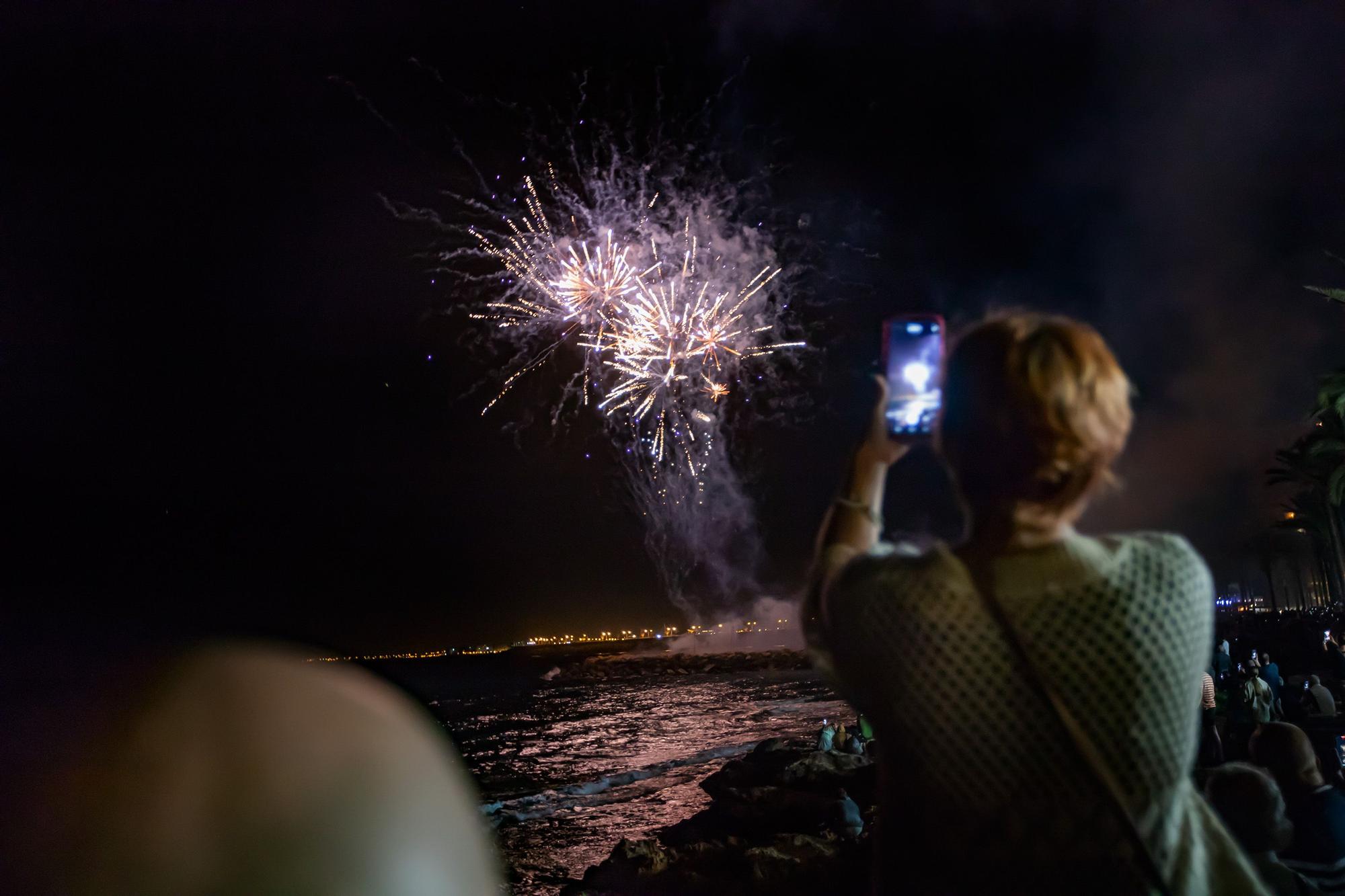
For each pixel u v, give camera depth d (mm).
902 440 1712
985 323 1626
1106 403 1500
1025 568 1476
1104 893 1379
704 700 70188
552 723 58594
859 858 9727
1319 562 65938
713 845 10781
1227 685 19203
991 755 1409
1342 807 3447
